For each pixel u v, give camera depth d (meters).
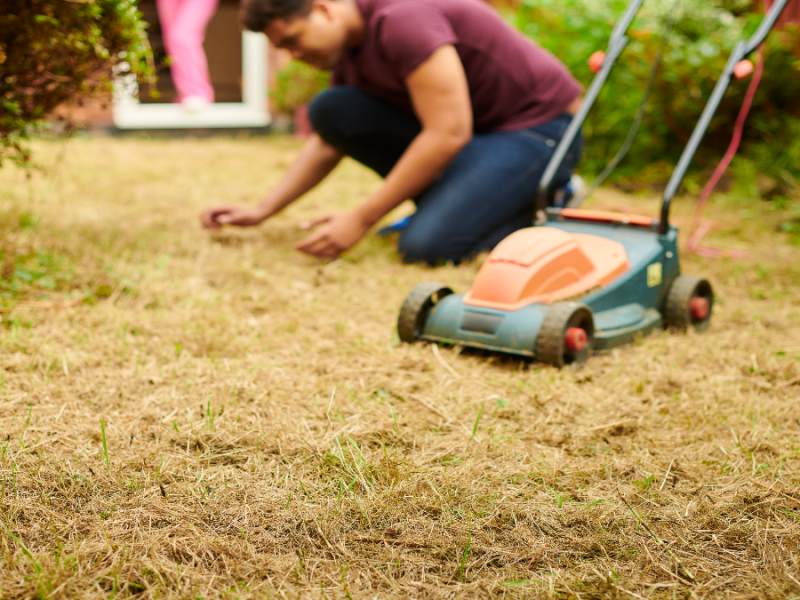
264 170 5.91
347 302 2.83
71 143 6.58
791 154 4.92
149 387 1.98
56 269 2.80
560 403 1.97
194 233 3.74
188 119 8.31
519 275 2.25
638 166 5.83
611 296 2.41
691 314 2.59
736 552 1.34
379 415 1.85
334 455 1.62
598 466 1.63
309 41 3.17
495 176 3.45
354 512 1.43
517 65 3.53
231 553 1.29
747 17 5.85
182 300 2.73
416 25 3.17
